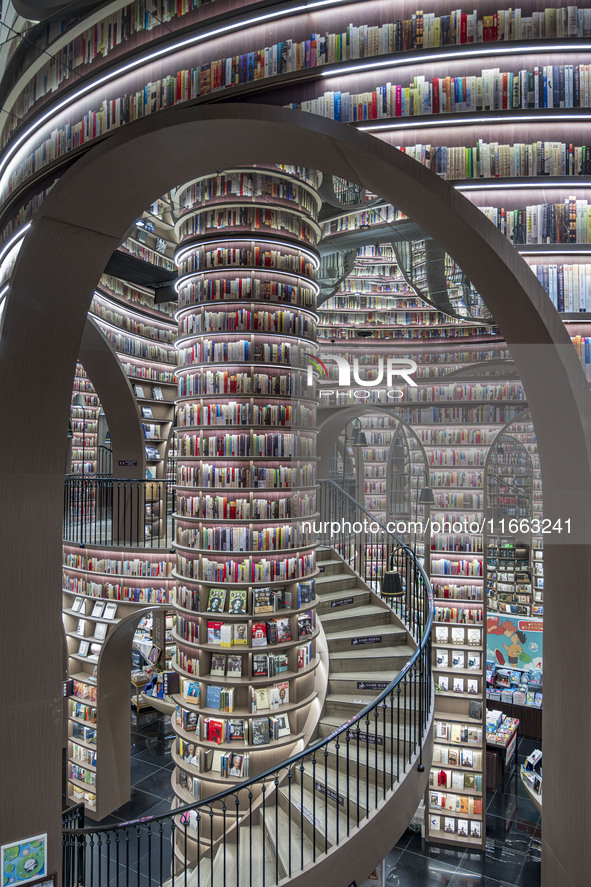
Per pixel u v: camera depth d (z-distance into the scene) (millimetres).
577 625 2742
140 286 8664
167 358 9672
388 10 2686
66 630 8039
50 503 3350
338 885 3891
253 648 5145
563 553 2861
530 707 9086
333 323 7344
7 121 4258
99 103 3414
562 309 2816
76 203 2996
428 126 2768
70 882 5184
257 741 5016
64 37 3424
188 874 4340
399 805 4254
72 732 7668
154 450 9109
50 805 3248
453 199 2410
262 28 2893
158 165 2879
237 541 5195
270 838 4312
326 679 5422
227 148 2734
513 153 2734
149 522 8469
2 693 3098
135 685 9812
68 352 3365
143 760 8352
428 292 5004
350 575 6195
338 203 4508
